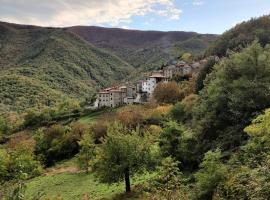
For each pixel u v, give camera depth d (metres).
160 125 86.25
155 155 51.44
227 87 50.72
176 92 111.19
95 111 144.38
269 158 22.77
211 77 64.88
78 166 77.56
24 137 131.00
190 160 49.31
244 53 50.38
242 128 45.19
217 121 49.91
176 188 27.39
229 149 43.91
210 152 31.08
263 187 18.64
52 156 100.38
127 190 49.50
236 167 29.97
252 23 182.75
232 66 51.41
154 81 151.25
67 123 137.00
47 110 161.75
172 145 52.16
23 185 14.88
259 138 29.14
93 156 72.50
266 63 48.53
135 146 50.62
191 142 50.91
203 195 28.91
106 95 153.88
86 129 103.31
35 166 79.69
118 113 111.19
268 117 28.27
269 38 157.50
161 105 106.62
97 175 51.62
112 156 50.03
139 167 50.53
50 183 67.81
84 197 53.22
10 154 52.97
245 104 46.12
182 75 145.50
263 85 46.12
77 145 100.62
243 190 22.53
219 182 28.12
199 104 62.91
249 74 48.72
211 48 194.50
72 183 65.00
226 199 24.70
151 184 42.94
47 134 106.75
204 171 31.09
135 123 92.06
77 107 161.88
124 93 156.00
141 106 122.50
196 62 171.50
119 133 51.53
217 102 50.59
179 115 79.31
